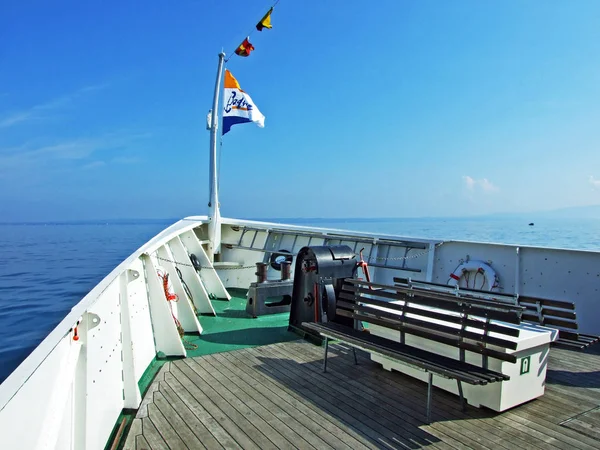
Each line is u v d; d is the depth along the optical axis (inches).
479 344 131.7
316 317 209.6
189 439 118.9
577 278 225.5
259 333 233.0
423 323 148.6
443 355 150.4
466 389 141.5
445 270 274.7
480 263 255.8
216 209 355.3
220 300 314.8
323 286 211.2
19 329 571.8
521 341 136.1
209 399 144.9
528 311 182.7
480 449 113.6
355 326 215.3
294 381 161.2
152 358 181.8
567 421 129.7
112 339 134.3
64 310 697.6
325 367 171.8
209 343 215.2
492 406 134.3
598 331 215.6
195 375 166.7
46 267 1363.2
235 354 192.7
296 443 116.6
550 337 147.8
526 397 141.8
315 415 133.2
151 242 219.8
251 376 165.9
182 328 225.8
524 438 119.4
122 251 2025.1
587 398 147.3
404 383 159.8
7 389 67.2
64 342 94.6
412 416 132.6
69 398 96.8
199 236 380.5
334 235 328.5
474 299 136.9
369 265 300.7
